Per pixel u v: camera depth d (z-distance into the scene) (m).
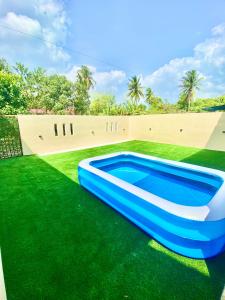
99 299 1.63
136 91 32.84
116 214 3.04
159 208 2.33
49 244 2.32
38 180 4.62
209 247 2.04
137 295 1.66
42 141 8.20
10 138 7.21
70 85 30.28
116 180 3.18
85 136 10.00
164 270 1.92
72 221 2.84
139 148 9.30
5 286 1.75
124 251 2.20
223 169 5.73
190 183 4.30
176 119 9.98
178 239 2.14
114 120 11.70
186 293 1.67
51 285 1.76
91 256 2.12
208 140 8.75
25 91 25.41
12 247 2.27
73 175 5.01
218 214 2.13
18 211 3.14
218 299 1.62
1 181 4.55
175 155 7.59
